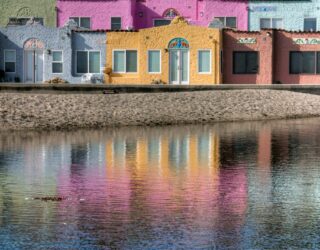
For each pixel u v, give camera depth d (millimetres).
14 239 32125
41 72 108438
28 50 108250
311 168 48125
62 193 40219
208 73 106688
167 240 32031
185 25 106625
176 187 41875
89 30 107500
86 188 41500
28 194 40000
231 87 94438
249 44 107438
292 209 36969
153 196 39500
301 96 90062
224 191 40844
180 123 74188
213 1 116750
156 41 106812
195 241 31938
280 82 108375
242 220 34938
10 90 89625
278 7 116875
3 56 108312
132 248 31094
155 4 116750
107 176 45062
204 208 36969
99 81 106625
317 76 108312
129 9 116375
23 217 35250
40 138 62250
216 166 48812
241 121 77000
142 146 57750
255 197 39406
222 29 107000
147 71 106938
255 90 89812
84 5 117250
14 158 51594
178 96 83500
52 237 32375
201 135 64875
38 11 116875
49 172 46344
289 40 108250
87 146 57594
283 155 53438
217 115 78625
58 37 107750
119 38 107000
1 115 71938
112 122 72688
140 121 73562
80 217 35250
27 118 71688
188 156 52875
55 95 80312
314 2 116562
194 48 106688
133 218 35094
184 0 116688
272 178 44688
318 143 59781
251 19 116875
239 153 54312
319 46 108125
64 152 54406
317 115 83250
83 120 72500
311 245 31578
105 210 36500
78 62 108062
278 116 80875
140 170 47188
